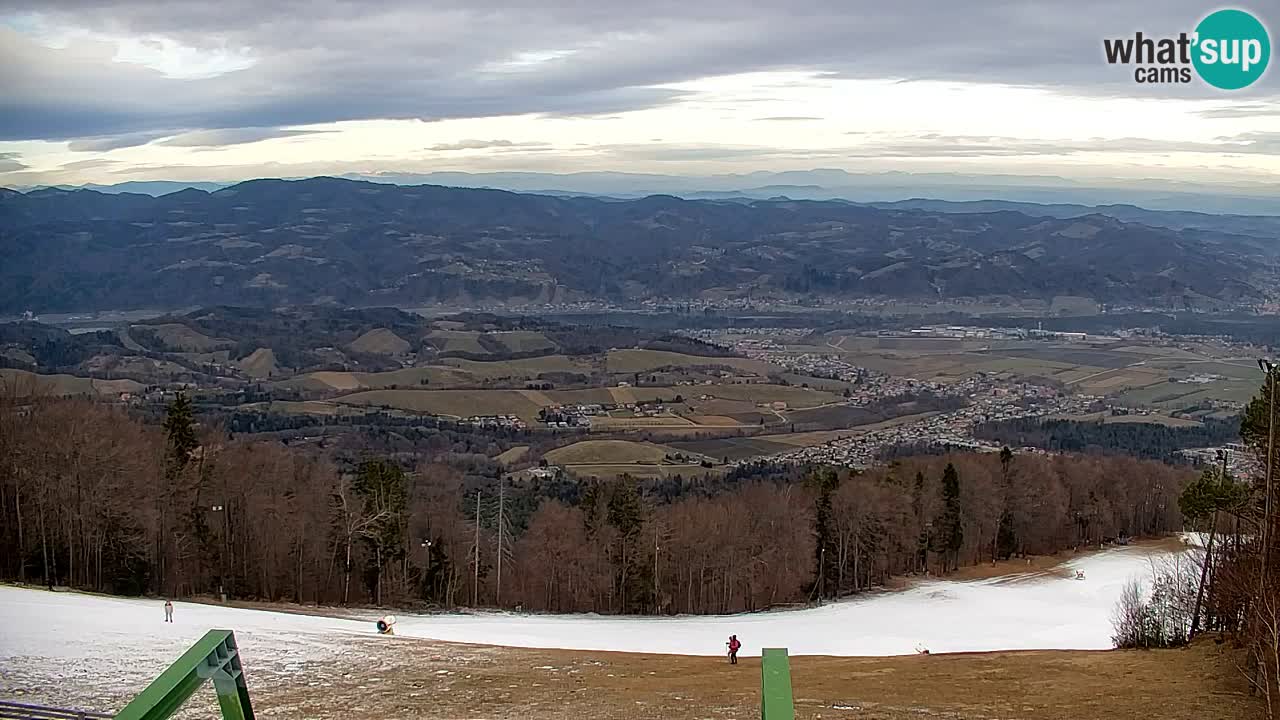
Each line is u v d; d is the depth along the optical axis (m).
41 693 36.91
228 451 84.50
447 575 84.75
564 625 67.75
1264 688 33.78
